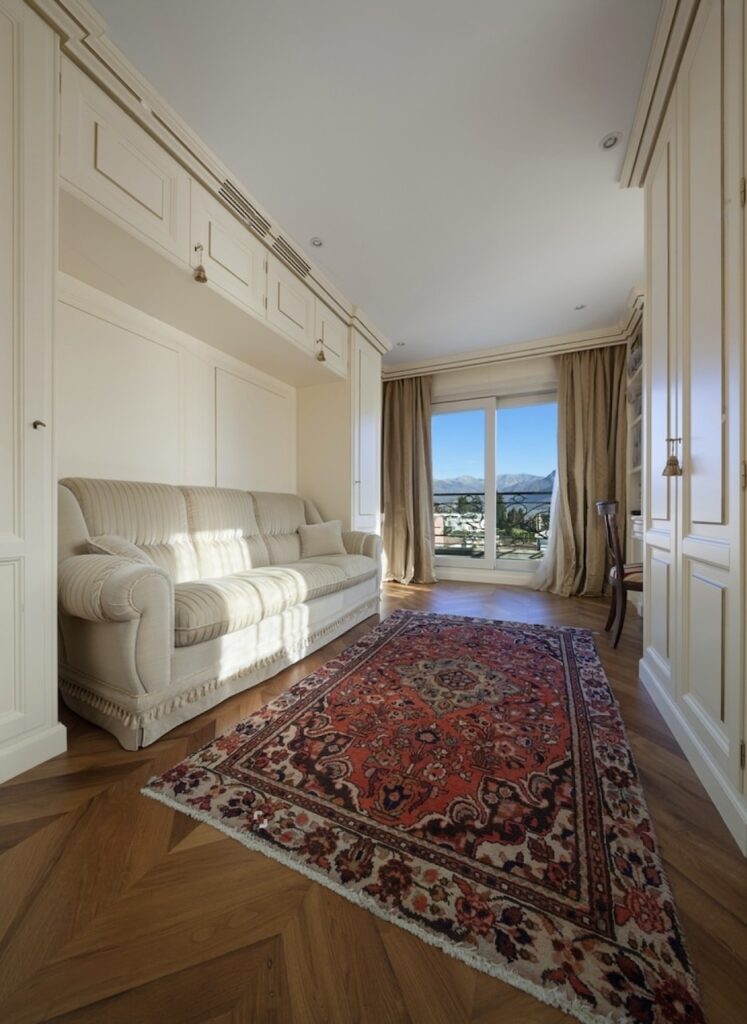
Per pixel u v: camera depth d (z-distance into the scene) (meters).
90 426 1.95
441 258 2.63
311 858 0.88
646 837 0.94
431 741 1.33
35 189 1.21
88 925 0.73
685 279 1.33
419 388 4.51
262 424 3.14
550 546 3.91
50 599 1.25
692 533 1.28
